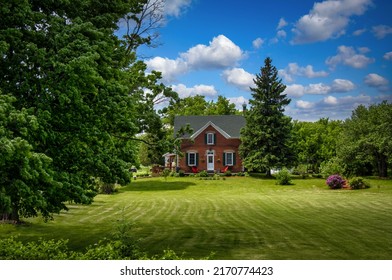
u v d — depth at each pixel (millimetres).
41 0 13461
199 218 24641
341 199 33062
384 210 26406
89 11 15344
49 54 12117
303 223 21750
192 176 56000
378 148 47031
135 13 21391
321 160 61906
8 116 10109
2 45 11109
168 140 17750
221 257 13898
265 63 55375
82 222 23359
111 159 14359
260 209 28484
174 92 20125
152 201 34344
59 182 11039
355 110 53750
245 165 54750
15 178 10648
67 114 12469
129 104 14227
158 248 15500
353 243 16172
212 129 59125
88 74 11508
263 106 54312
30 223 21984
